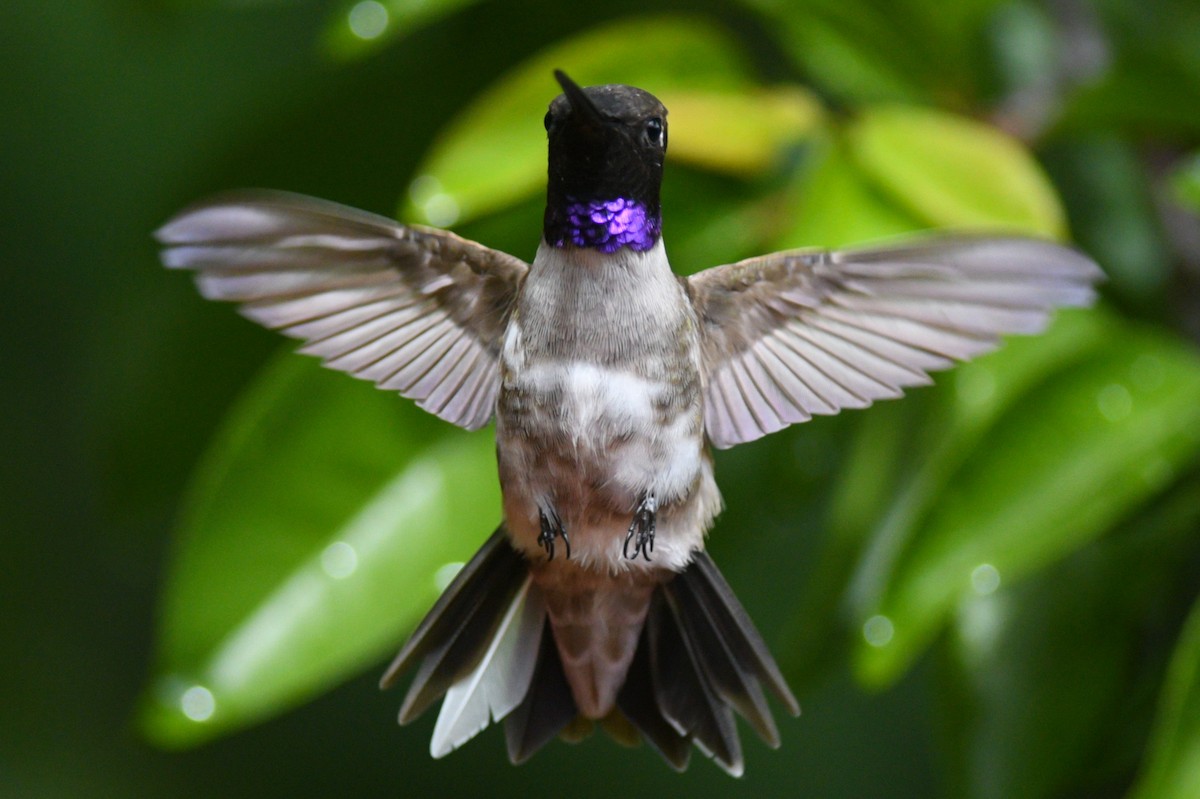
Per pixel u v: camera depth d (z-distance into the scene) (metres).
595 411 1.49
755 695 1.49
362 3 1.52
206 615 1.52
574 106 1.48
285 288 1.49
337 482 1.52
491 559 1.50
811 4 1.54
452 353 1.50
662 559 1.49
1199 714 1.50
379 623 1.52
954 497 1.51
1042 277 1.48
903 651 1.51
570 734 1.49
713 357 1.50
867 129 1.52
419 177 1.51
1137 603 1.54
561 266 1.49
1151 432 1.52
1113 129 1.54
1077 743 1.53
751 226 1.53
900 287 1.49
